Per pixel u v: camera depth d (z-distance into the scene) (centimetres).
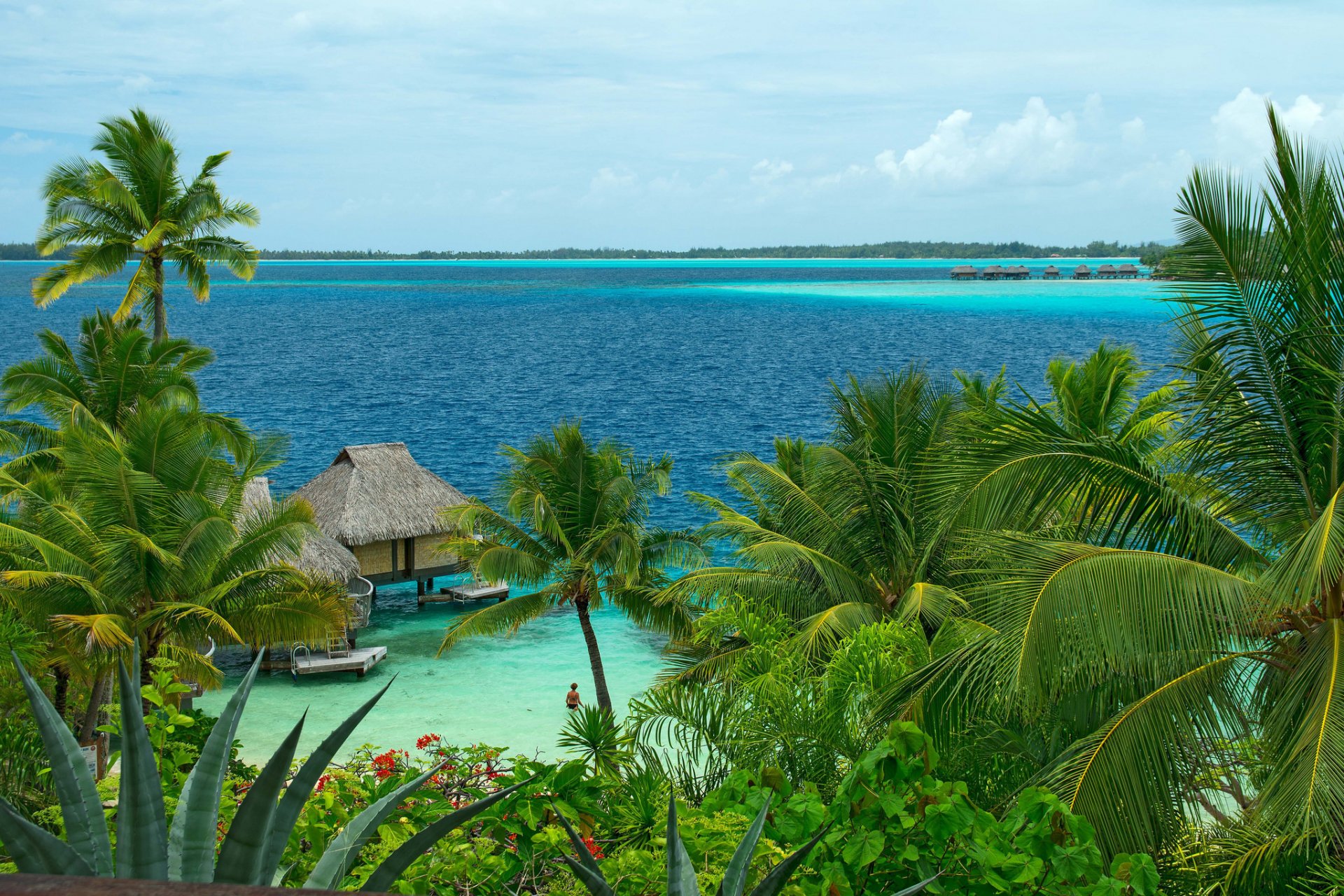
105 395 2970
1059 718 1058
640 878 443
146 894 137
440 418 8250
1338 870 854
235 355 12450
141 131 3350
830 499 2106
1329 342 978
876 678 1080
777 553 1934
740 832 458
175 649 1909
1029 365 10862
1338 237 976
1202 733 934
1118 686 1016
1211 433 1055
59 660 1844
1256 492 1055
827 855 473
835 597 1967
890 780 496
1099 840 915
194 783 255
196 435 2161
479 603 3756
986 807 1021
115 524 1989
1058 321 17012
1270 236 996
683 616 2545
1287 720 905
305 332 15525
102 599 1889
